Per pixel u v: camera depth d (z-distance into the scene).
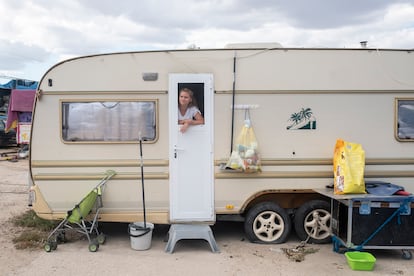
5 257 5.32
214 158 5.85
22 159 16.16
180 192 5.85
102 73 5.82
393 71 5.93
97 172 5.84
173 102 5.82
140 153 5.82
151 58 5.83
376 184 5.68
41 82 5.82
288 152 5.89
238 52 5.84
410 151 5.96
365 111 5.92
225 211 5.86
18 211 7.76
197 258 5.33
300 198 6.08
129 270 4.90
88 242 5.96
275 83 5.87
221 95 5.85
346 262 5.25
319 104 5.90
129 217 5.84
